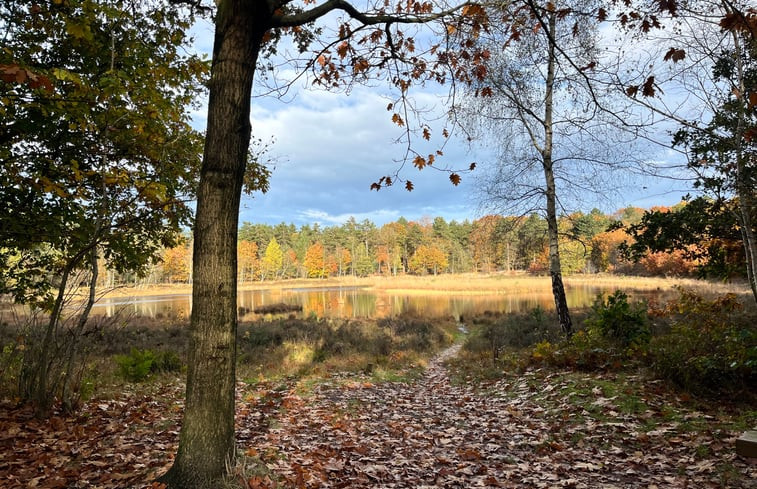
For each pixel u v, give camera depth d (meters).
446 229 99.06
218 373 3.07
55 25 6.05
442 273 92.12
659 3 3.21
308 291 66.81
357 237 111.31
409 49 4.75
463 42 4.50
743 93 4.87
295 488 3.49
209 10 4.52
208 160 3.09
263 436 5.17
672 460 4.04
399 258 100.94
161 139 6.86
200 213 3.09
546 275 59.22
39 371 5.43
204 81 7.21
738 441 2.67
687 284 30.89
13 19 6.08
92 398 6.43
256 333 15.45
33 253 7.27
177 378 9.04
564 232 11.57
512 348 12.41
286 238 116.44
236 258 3.19
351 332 17.25
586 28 7.70
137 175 7.14
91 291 5.80
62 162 6.72
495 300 39.97
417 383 9.73
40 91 5.20
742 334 5.91
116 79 5.45
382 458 4.63
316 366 11.27
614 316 8.38
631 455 4.28
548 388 7.07
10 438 4.45
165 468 3.68
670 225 8.88
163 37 7.14
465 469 4.25
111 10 5.24
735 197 6.70
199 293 3.08
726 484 3.46
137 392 7.32
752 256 6.57
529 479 3.94
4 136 6.09
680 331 7.37
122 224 5.91
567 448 4.68
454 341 18.58
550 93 10.74
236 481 3.07
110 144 6.85
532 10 3.93
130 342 13.20
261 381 9.22
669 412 5.18
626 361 7.60
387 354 13.27
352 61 4.77
